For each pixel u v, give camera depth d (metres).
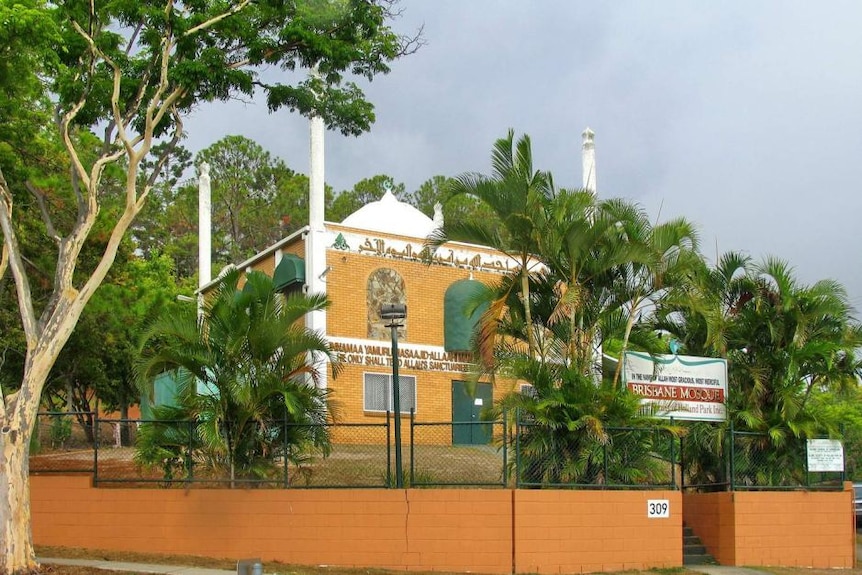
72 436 20.36
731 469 22.00
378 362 28.47
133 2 16.70
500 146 19.97
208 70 17.06
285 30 17.80
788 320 23.00
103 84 17.59
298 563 17.91
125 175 26.39
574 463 19.02
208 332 18.56
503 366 19.48
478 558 17.88
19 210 22.22
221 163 63.66
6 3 15.84
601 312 20.72
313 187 28.27
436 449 22.02
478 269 30.80
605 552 18.80
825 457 22.91
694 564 21.45
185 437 18.62
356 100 19.52
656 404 20.36
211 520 18.23
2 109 19.11
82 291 16.14
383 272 29.11
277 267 28.95
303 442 18.59
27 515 15.15
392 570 17.70
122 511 18.47
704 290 21.86
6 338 28.36
